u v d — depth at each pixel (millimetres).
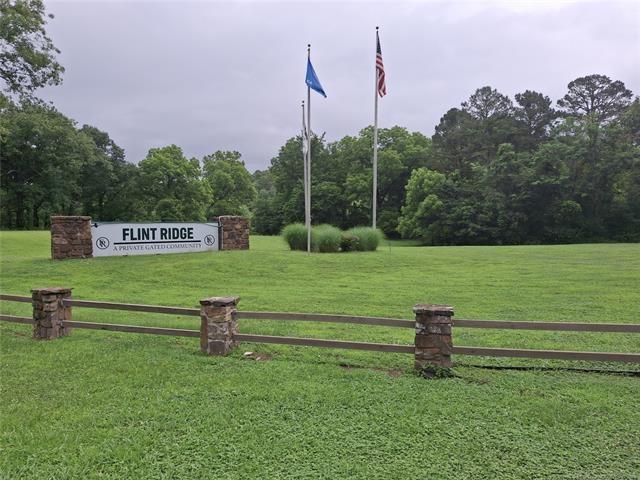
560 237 45969
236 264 15195
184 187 56250
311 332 7230
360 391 4605
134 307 6488
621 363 5562
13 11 19984
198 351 6125
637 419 3928
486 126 58000
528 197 45719
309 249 19000
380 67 21672
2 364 5547
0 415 4059
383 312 8664
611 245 29422
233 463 3275
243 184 69562
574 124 49156
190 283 12477
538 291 10898
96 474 3158
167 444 3553
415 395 4484
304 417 4012
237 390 4645
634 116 50438
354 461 3291
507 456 3350
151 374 5152
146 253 16562
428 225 49344
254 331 7262
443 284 12188
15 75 21438
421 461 3289
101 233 15609
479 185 50875
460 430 3748
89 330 7438
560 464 3240
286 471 3170
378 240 20859
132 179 56719
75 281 12289
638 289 10969
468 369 5332
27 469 3227
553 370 5312
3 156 46312
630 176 45844
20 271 13172
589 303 9320
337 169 62781
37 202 50500
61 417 4035
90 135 59781
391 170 55875
